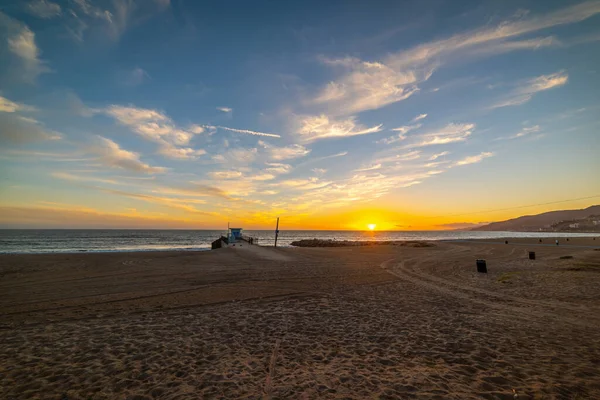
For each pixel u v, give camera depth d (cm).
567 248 3731
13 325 756
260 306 979
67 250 4356
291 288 1298
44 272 1709
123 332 698
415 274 1739
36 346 602
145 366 508
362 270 1905
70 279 1482
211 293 1181
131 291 1206
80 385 439
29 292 1174
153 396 408
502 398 398
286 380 457
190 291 1216
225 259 2531
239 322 791
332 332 706
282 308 951
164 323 779
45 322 785
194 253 3028
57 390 424
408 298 1102
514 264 2159
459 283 1426
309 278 1571
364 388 430
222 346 610
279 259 2581
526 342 625
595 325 740
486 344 616
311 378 464
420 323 779
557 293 1113
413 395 407
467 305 984
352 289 1283
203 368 502
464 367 504
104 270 1806
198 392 419
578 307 915
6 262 2108
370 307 964
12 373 477
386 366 511
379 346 612
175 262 2266
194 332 704
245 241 5050
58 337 660
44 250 4366
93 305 980
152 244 6569
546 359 534
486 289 1262
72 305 977
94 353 566
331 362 530
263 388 430
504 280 1434
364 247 4634
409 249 4072
